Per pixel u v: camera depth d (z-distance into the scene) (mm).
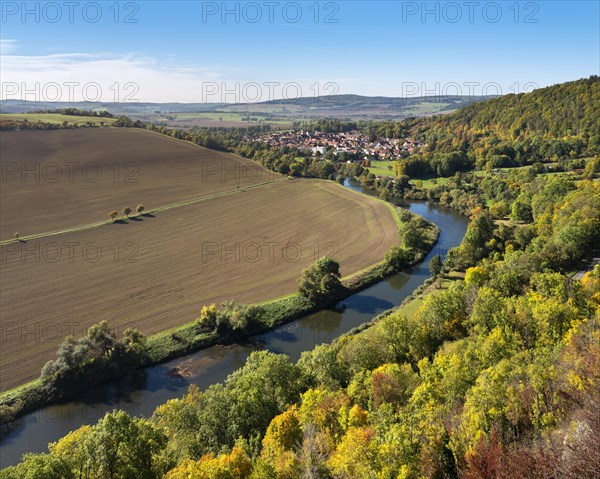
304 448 28562
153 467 32281
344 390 41312
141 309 70062
